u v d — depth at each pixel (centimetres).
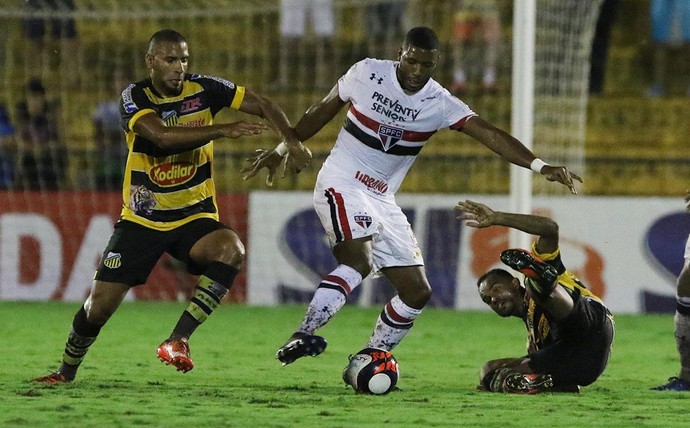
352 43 5494
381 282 4356
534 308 2108
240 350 2945
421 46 2009
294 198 4400
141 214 2036
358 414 1758
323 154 5175
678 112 5300
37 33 5422
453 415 1770
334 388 2147
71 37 5459
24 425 1591
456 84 5262
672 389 2225
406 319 2162
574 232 4266
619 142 5309
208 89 2038
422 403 1916
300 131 2138
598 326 2094
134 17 5584
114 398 1911
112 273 2016
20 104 4981
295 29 5550
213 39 5691
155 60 1967
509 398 2019
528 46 3619
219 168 5197
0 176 4891
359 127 2100
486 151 5178
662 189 5091
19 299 4444
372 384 2023
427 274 4331
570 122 4819
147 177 2020
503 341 3300
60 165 4959
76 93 5453
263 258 4406
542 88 4791
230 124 1891
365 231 2064
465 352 3012
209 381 2250
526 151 2064
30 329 3384
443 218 4334
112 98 5466
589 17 4822
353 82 2095
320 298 1973
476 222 2005
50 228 4453
